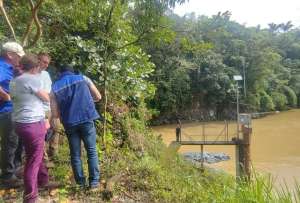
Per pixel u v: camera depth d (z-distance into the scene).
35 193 4.45
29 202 4.40
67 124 4.98
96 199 4.94
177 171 7.43
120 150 7.20
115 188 5.25
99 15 7.62
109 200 4.96
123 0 7.29
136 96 8.55
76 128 5.02
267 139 31.94
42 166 5.05
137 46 7.94
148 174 5.89
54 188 5.11
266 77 51.69
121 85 8.16
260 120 45.06
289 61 65.00
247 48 51.00
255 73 49.31
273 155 24.91
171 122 41.12
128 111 8.43
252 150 26.95
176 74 39.94
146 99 10.45
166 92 39.38
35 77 4.36
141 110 9.15
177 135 17.23
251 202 4.08
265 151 26.44
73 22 7.77
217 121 43.53
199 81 43.22
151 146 8.38
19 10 7.58
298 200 3.96
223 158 21.69
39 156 4.43
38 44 7.26
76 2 7.53
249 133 15.02
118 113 7.99
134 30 7.34
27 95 4.29
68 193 5.02
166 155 8.54
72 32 8.01
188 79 41.69
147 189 5.41
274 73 56.34
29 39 7.48
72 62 7.58
